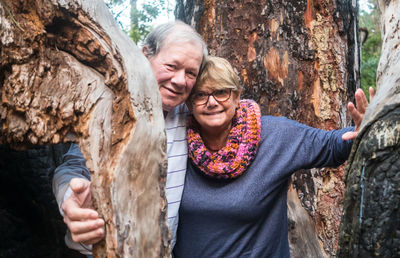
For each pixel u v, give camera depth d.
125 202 1.07
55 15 1.11
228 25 2.44
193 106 1.54
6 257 3.95
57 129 1.13
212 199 1.53
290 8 2.41
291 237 2.27
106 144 1.10
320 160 1.55
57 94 1.11
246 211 1.52
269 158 1.55
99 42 1.12
